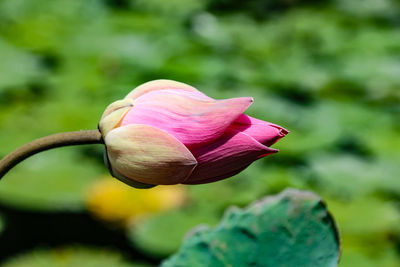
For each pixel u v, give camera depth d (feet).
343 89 6.74
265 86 6.52
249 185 4.79
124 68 6.48
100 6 8.61
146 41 7.36
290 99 6.50
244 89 6.33
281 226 2.61
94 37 7.30
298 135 5.52
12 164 2.31
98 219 4.43
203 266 2.66
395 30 9.43
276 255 2.61
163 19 8.57
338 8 10.36
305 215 2.60
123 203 4.41
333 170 5.02
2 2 8.38
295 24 9.46
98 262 4.05
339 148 5.51
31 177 4.54
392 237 4.12
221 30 8.70
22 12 8.19
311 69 7.43
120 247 4.52
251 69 7.09
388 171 5.05
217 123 2.25
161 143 2.27
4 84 5.74
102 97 5.81
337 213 4.38
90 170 4.77
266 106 5.95
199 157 2.27
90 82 6.08
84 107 5.54
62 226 4.54
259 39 8.57
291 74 7.06
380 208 4.44
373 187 4.80
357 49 8.33
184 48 7.32
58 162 4.83
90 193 4.43
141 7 8.98
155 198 4.50
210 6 9.80
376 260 3.88
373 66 7.50
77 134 2.34
